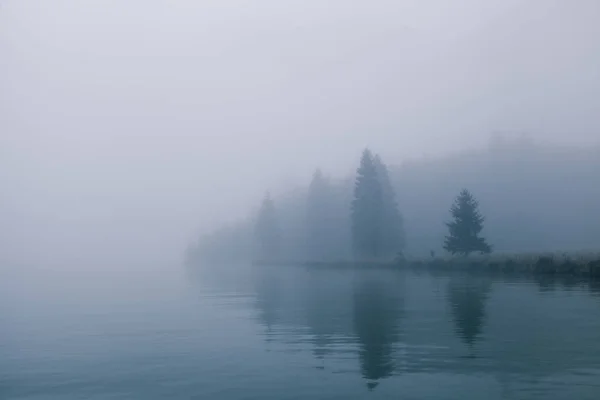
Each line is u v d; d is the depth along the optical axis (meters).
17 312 23.58
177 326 18.03
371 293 27.56
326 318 18.59
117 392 9.86
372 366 11.15
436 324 16.30
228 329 16.95
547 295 23.14
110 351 13.88
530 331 14.52
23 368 12.02
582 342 12.95
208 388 9.89
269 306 23.22
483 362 11.15
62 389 10.19
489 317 17.23
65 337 16.38
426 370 10.63
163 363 12.17
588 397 8.72
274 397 9.15
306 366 11.36
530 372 10.27
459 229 47.94
